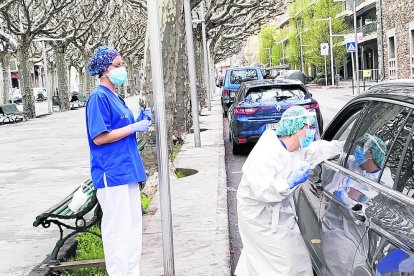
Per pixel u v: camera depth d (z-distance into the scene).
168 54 10.01
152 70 4.82
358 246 3.05
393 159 3.05
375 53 64.88
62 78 40.16
